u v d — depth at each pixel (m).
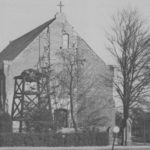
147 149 45.50
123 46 53.91
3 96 57.59
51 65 56.12
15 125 53.91
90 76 60.25
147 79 53.59
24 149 40.91
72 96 56.56
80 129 53.81
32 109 50.12
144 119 59.03
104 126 59.56
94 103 59.88
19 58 58.00
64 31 60.09
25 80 53.16
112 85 56.66
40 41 59.00
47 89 53.44
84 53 60.44
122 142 51.66
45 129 47.81
